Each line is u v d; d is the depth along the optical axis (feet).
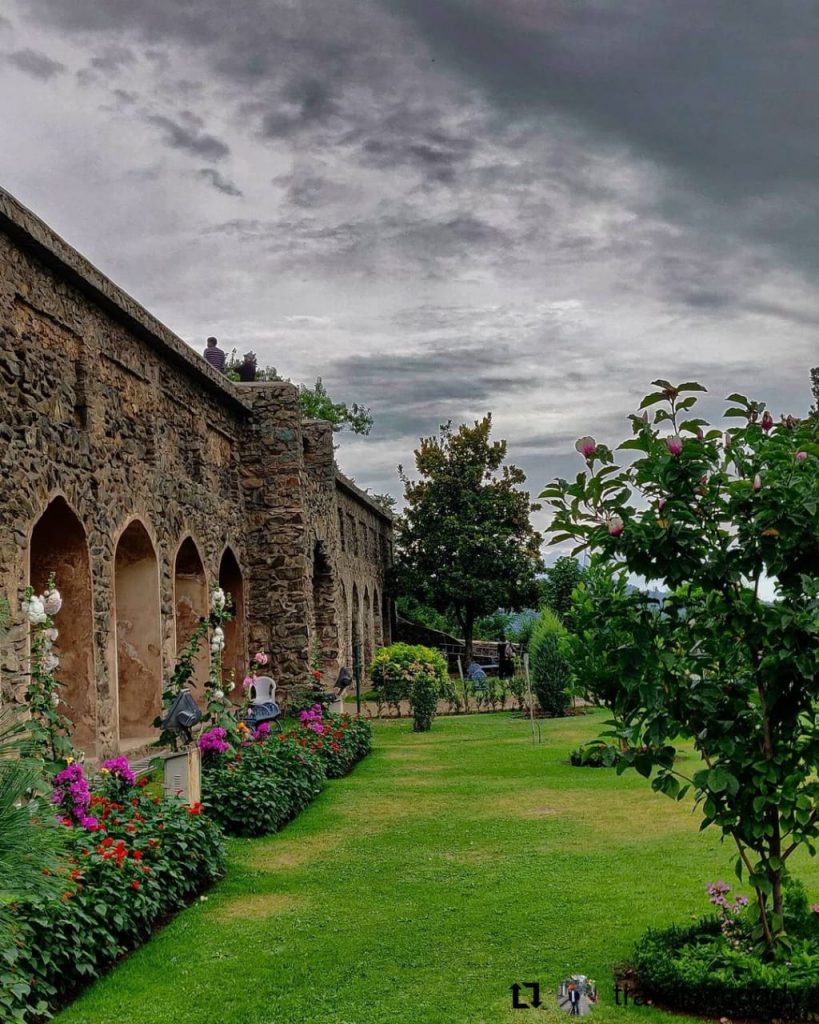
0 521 28.63
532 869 25.52
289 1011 16.85
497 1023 15.92
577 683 17.78
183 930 21.16
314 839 29.84
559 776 40.50
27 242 30.86
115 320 39.52
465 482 119.34
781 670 15.96
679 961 16.39
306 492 65.57
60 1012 17.01
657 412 16.75
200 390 52.95
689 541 15.90
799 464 15.87
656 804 33.65
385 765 45.42
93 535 36.06
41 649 24.84
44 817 13.53
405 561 122.01
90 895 19.06
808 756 15.94
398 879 25.07
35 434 31.53
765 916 16.40
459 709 72.79
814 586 15.39
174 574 46.65
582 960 18.62
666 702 16.43
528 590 117.60
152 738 43.01
